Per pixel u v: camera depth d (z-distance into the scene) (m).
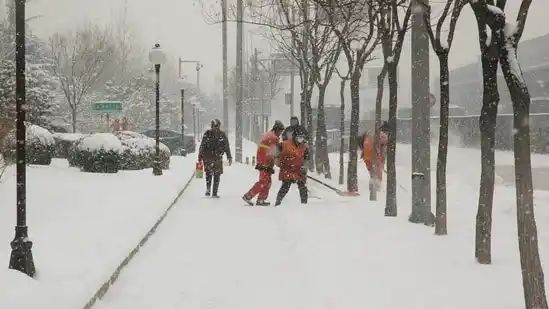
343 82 18.78
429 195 10.13
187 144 42.81
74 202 11.74
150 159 22.08
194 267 7.29
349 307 5.40
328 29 19.23
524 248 5.00
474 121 32.34
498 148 29.67
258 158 13.12
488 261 6.85
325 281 6.32
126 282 6.61
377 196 14.72
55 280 6.05
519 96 5.05
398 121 41.56
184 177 19.27
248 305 5.69
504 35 5.15
